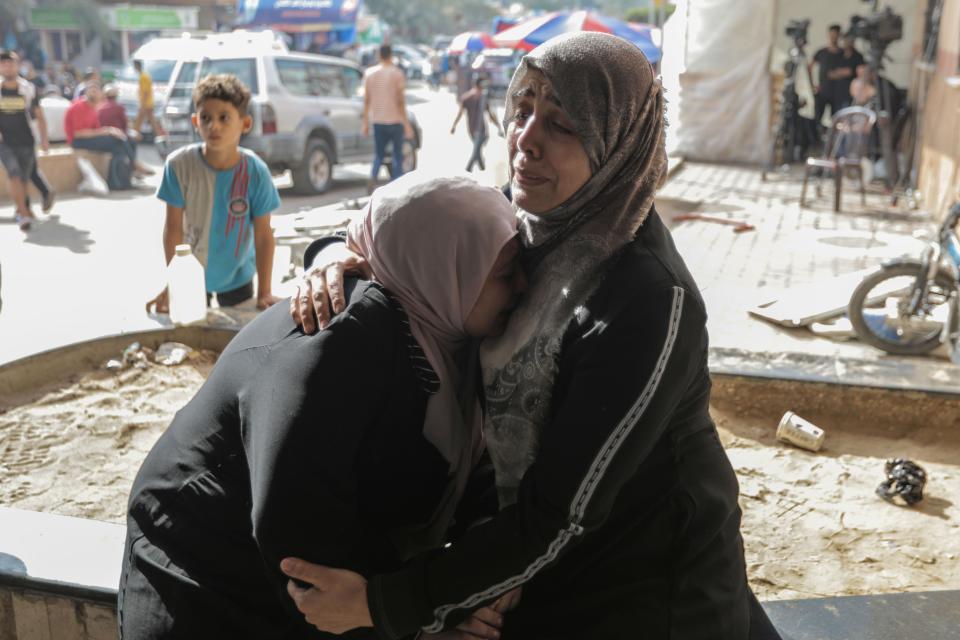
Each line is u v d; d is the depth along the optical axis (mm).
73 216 11055
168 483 1851
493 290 1778
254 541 1800
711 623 1823
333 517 1670
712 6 14328
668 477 1764
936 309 5828
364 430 1717
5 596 2627
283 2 33938
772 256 8180
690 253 8258
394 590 1700
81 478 3941
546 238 1742
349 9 34156
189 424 1886
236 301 5496
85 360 5086
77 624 2596
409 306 1789
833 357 5223
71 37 44625
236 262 5238
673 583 1781
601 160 1639
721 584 1835
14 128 10125
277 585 1747
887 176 12023
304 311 1771
